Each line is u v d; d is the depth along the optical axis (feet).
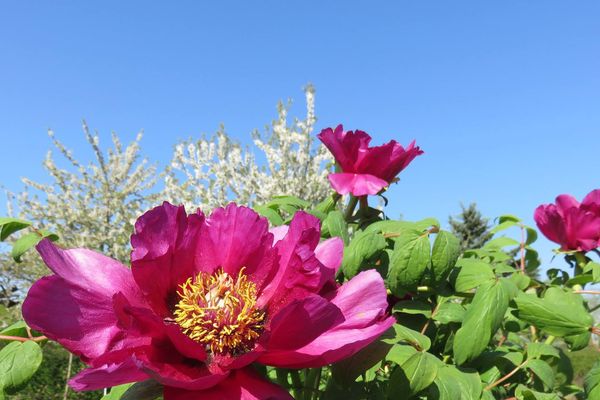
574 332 1.23
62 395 6.13
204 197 8.29
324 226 1.52
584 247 2.00
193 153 8.36
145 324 0.81
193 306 0.97
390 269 1.28
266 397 0.81
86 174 9.70
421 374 1.04
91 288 0.87
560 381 1.88
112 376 0.75
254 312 1.00
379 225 1.46
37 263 9.01
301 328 0.84
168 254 0.95
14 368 1.11
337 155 1.60
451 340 1.32
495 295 1.16
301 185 8.18
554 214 2.02
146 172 10.07
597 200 2.01
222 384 0.84
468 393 1.08
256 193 8.20
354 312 0.90
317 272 0.95
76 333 0.83
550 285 1.60
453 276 1.36
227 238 1.04
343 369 1.01
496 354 1.39
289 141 8.26
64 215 9.48
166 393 0.81
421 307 1.35
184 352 0.85
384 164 1.57
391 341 1.07
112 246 9.64
